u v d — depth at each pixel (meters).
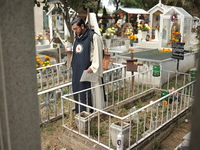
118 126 3.15
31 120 0.98
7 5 0.86
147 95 5.62
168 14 8.73
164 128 3.85
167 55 7.62
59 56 7.73
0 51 0.87
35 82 0.97
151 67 6.59
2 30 0.86
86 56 4.02
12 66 0.90
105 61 5.70
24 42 0.91
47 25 13.75
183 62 7.89
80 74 4.12
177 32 8.56
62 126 3.92
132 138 3.45
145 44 11.45
